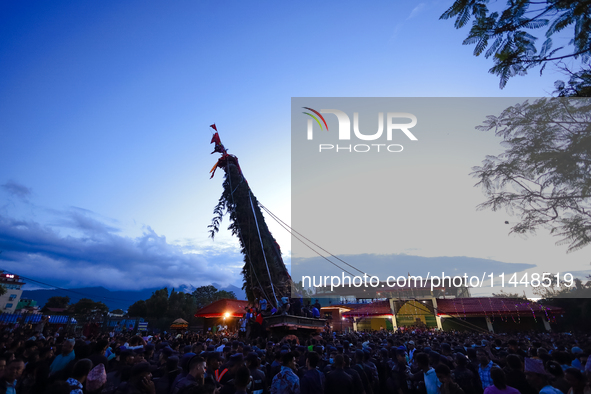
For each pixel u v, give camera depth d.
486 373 6.28
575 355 7.16
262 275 19.14
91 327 25.97
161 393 4.99
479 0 3.87
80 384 4.22
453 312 34.09
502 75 4.29
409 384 6.67
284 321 15.68
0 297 69.00
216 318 31.39
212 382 5.23
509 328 32.16
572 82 4.42
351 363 7.41
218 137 23.55
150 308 56.66
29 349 7.60
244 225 20.64
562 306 29.91
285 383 5.29
